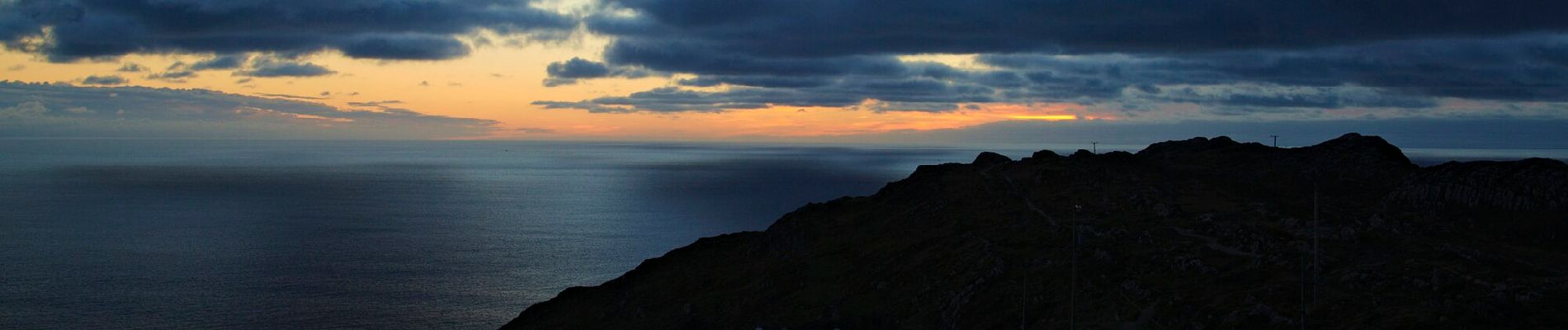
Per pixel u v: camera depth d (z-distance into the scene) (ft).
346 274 559.79
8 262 605.73
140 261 608.60
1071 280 235.40
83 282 532.73
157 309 464.65
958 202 368.27
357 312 460.55
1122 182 359.87
